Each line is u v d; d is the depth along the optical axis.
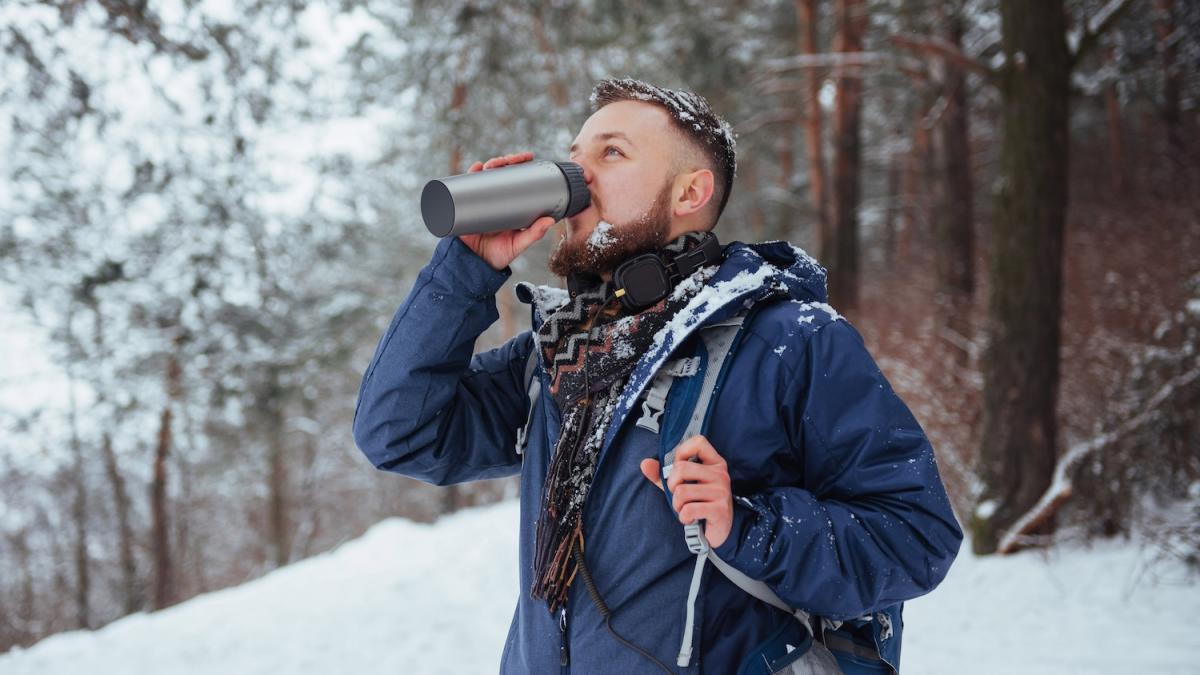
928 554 1.16
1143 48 9.34
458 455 1.53
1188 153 11.52
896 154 17.44
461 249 1.34
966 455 7.01
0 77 5.41
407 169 12.89
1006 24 5.92
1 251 8.91
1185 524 4.99
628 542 1.23
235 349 10.06
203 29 5.90
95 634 5.40
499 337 15.32
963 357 8.16
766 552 1.13
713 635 1.22
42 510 16.55
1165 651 3.99
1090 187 14.99
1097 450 5.85
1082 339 7.61
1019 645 4.27
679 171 1.36
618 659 1.21
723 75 10.88
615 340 1.28
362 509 23.12
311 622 5.28
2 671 4.74
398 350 1.38
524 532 1.39
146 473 14.99
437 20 9.99
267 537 20.56
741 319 1.26
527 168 1.30
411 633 5.05
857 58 10.27
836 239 11.14
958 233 10.37
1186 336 6.27
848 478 1.22
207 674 4.59
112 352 9.98
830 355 1.23
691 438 1.18
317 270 11.77
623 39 10.16
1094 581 5.08
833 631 1.30
